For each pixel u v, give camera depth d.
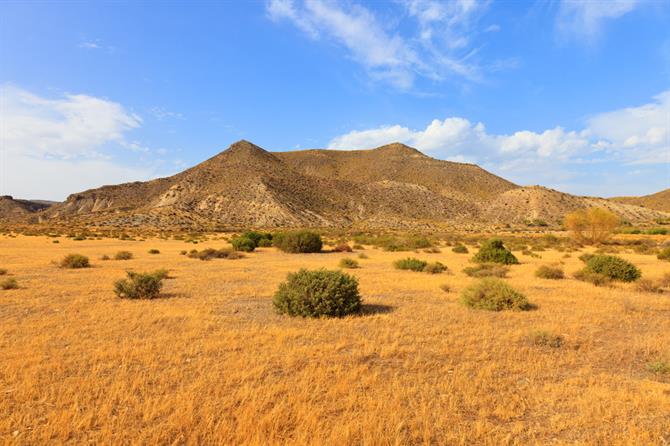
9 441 4.29
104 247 42.22
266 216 118.38
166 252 36.38
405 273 20.95
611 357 7.46
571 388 5.85
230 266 24.50
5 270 19.89
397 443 4.24
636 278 17.86
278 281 17.78
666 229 72.81
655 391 5.68
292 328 9.26
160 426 4.58
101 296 13.66
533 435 4.51
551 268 19.89
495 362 7.04
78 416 4.79
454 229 116.94
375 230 104.75
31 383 5.75
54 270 21.42
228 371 6.37
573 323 10.01
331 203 144.00
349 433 4.41
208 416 4.77
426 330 9.22
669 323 10.11
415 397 5.51
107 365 6.67
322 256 33.28
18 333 8.80
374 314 11.05
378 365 6.89
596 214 50.66
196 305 12.20
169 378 6.09
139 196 173.38
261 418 4.75
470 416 5.00
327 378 6.18
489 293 11.99
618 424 4.76
